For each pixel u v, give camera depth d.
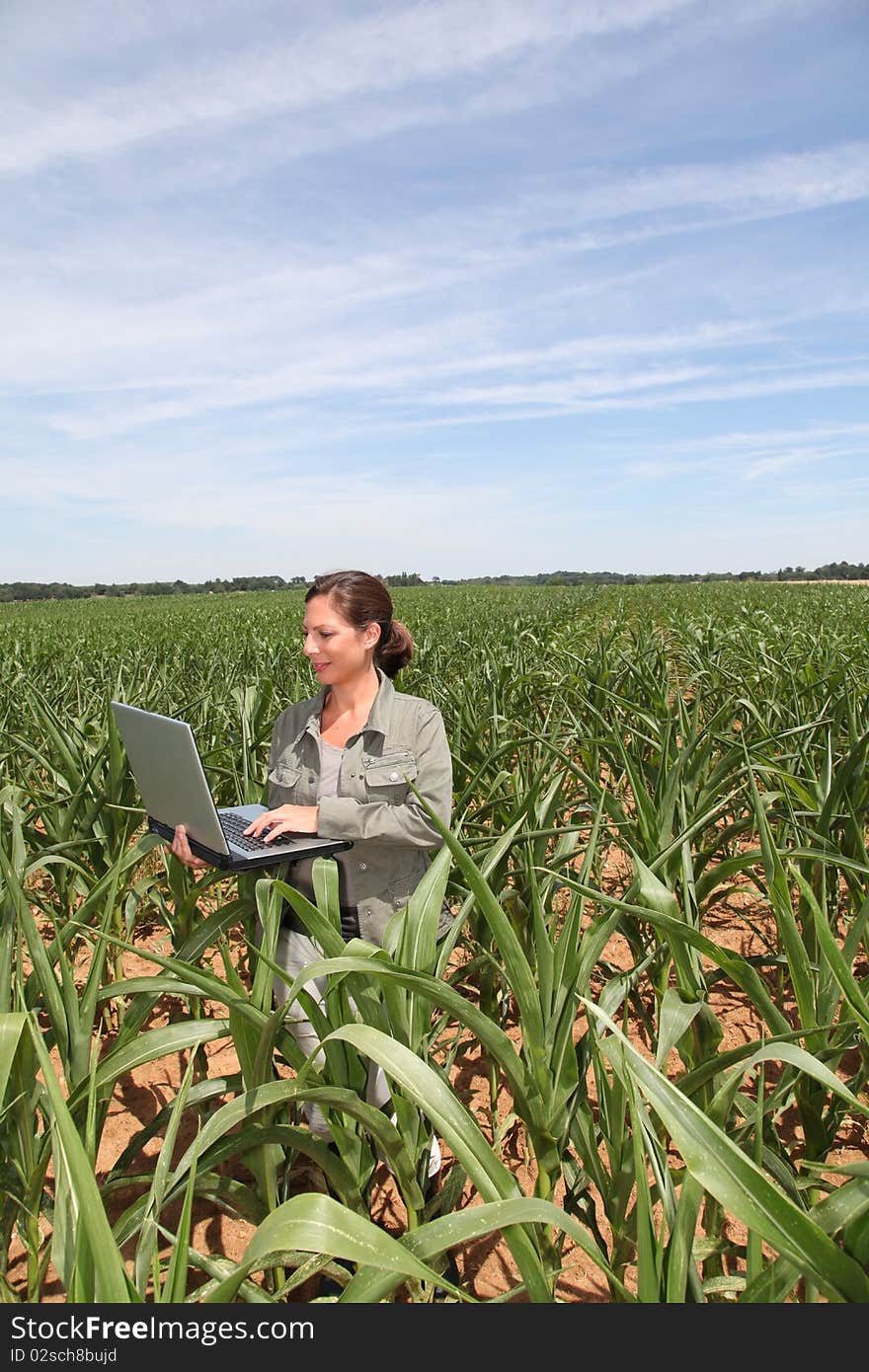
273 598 57.72
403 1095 1.83
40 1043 1.26
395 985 1.81
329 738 2.62
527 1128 1.88
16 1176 1.84
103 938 1.91
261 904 2.12
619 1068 1.52
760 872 4.43
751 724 3.74
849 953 2.20
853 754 3.21
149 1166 2.62
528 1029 1.81
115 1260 1.11
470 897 2.33
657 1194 2.33
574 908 2.01
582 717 5.84
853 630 11.59
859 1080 2.26
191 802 2.24
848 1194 1.29
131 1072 3.15
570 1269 2.23
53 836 3.71
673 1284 1.32
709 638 11.43
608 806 3.28
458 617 22.64
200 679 8.70
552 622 18.52
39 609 48.19
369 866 2.48
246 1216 1.98
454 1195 2.04
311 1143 1.89
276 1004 2.54
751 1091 2.89
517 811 3.13
